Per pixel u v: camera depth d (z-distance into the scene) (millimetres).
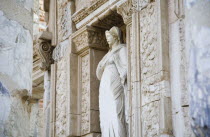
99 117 10000
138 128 8070
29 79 4836
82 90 10453
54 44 11422
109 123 9016
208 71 4844
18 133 4559
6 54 4645
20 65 4730
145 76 8180
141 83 8258
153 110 7824
